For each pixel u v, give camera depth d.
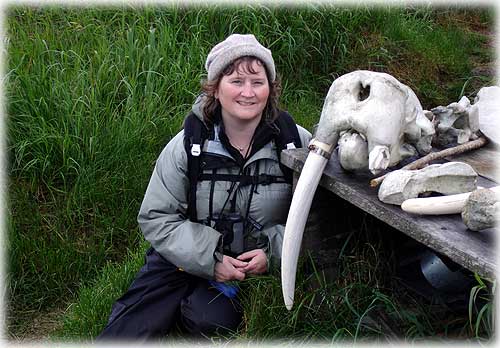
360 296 2.74
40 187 3.76
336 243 2.92
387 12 5.39
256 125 2.77
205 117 2.76
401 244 2.98
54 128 3.84
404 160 2.68
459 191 2.37
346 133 2.46
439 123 2.91
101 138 3.87
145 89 4.12
